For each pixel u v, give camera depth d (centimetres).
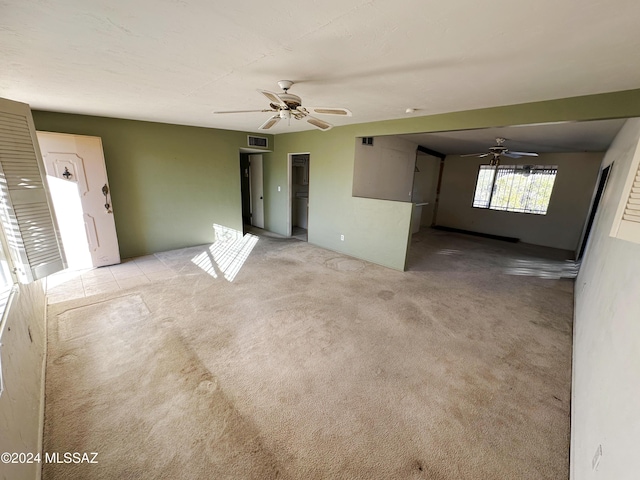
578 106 261
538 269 484
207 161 534
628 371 114
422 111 342
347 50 176
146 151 461
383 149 538
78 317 287
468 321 304
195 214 539
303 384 208
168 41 167
